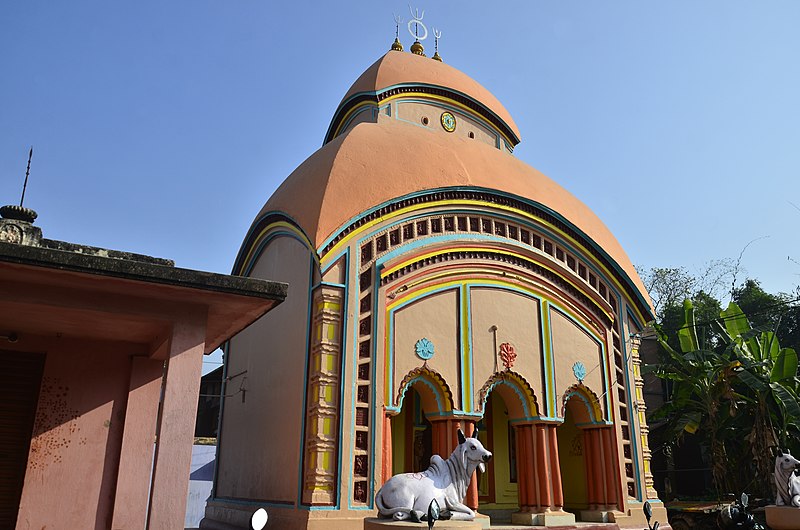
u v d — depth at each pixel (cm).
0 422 623
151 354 668
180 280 493
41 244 589
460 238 1020
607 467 1112
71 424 643
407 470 1112
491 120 1373
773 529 821
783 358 1341
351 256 912
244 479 1045
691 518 1263
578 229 1166
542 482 1000
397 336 926
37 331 630
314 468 815
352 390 859
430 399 960
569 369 1100
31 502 610
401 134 1105
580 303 1150
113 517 634
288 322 978
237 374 1178
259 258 1170
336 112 1375
